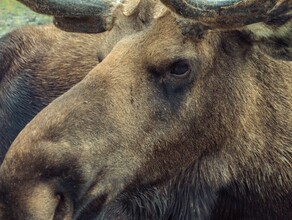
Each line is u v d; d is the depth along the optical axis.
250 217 11.25
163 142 10.09
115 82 9.75
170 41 9.87
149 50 9.86
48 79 13.61
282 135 10.85
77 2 10.44
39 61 13.85
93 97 9.63
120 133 9.72
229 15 9.46
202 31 9.90
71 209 9.55
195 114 10.20
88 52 13.44
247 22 9.53
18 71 13.93
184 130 10.18
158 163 10.19
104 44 10.45
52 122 9.43
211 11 9.43
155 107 9.89
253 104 10.61
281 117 10.81
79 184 9.53
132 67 9.84
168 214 10.91
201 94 10.16
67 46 13.74
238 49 10.25
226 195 11.11
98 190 9.73
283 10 9.49
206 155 10.58
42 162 9.29
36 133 9.38
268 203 11.10
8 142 13.70
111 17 10.51
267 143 10.81
